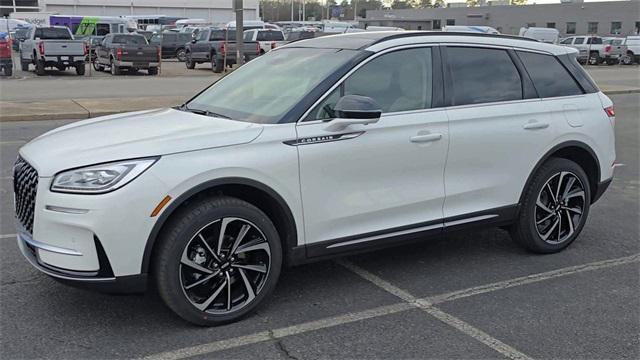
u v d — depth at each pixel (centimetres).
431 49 473
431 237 467
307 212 407
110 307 414
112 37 2620
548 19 6681
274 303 426
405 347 368
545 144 511
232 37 2977
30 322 391
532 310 422
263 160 385
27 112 1365
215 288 384
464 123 468
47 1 6950
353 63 434
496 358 357
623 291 457
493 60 504
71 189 346
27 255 376
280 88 443
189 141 371
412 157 443
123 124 427
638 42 4309
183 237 362
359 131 419
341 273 484
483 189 485
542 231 528
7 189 734
